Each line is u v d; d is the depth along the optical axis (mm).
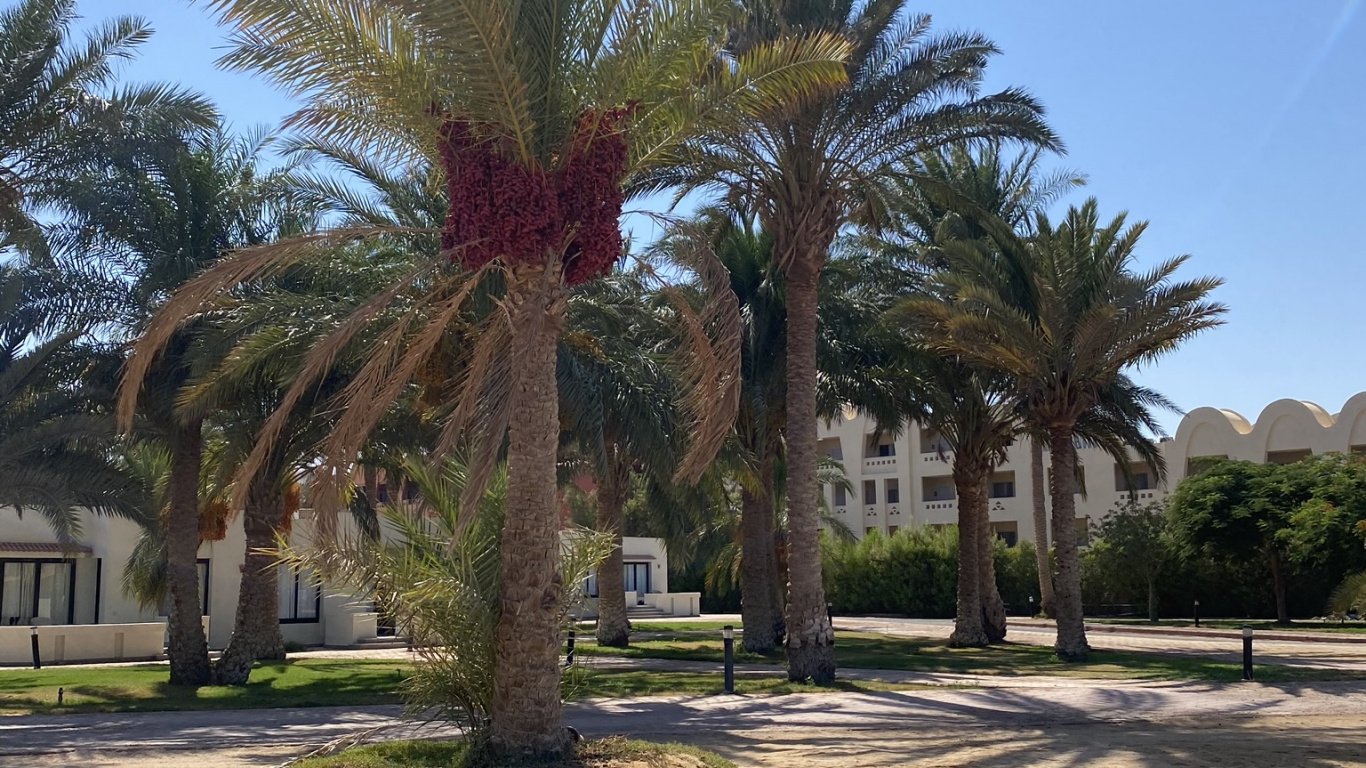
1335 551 39031
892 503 68000
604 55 10766
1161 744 12836
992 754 12078
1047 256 24344
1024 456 62500
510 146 10320
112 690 19172
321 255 19281
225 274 10539
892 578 54750
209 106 19234
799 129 19328
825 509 59219
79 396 18766
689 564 61500
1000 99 20391
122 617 30406
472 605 10461
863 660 25375
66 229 19266
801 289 20328
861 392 26906
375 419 10594
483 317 18266
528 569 10258
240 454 20594
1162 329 23828
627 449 23047
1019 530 62062
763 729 14281
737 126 13062
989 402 30484
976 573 30641
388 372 17922
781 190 20109
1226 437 55562
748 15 19000
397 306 18469
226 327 18000
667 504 34375
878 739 13398
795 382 20344
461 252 10398
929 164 29250
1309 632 37781
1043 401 25688
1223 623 44719
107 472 18125
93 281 19453
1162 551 48000
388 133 11656
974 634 30297
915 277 28391
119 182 19094
